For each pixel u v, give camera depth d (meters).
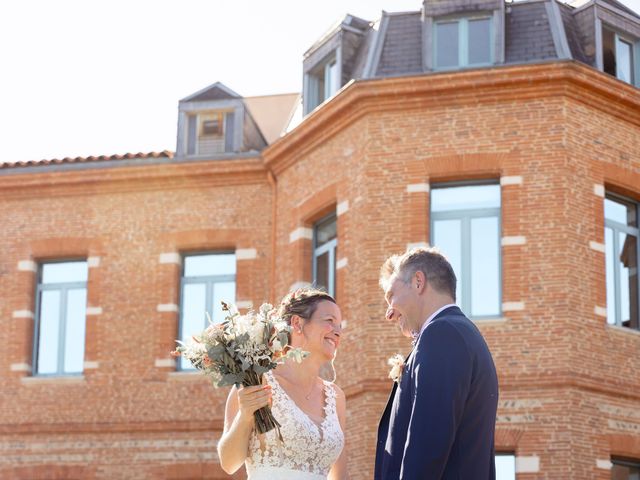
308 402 6.09
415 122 17.17
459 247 16.98
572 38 17.91
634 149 17.45
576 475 15.64
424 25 17.86
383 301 16.67
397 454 5.10
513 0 18.17
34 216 21.84
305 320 6.07
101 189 21.59
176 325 20.78
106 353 20.86
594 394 16.12
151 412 20.36
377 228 16.97
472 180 17.08
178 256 21.08
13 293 21.58
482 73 16.78
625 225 17.56
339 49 18.95
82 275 21.69
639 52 18.61
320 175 18.58
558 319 16.06
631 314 17.28
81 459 20.55
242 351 5.59
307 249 19.02
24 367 21.17
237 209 20.84
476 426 5.07
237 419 5.65
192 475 19.92
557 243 16.30
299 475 5.87
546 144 16.64
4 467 20.88
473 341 5.12
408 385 5.14
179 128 21.55
